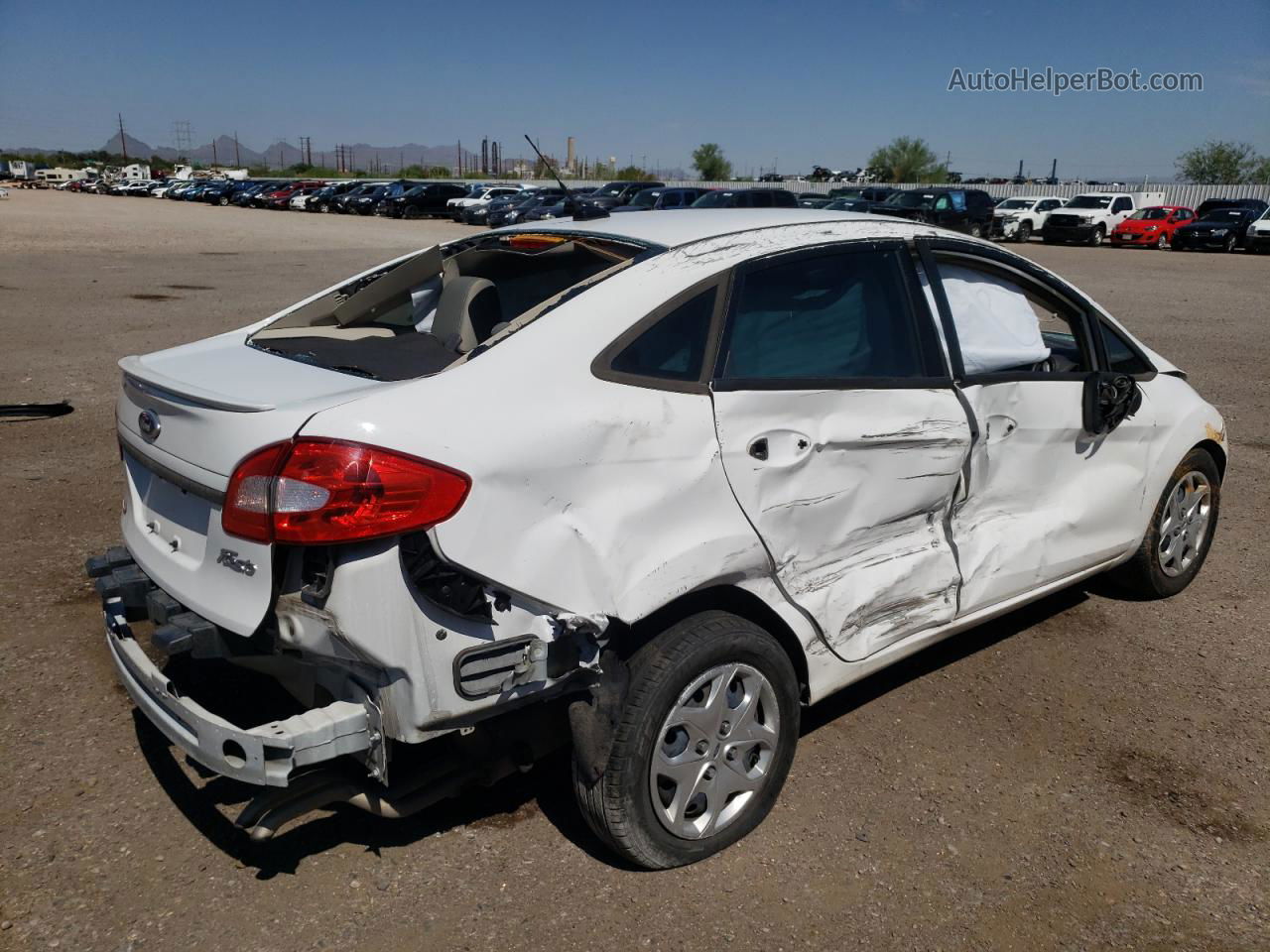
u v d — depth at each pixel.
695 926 2.64
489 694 2.45
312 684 2.61
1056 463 3.89
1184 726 3.70
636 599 2.58
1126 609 4.70
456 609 2.38
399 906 2.67
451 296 3.39
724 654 2.75
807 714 3.74
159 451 2.70
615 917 2.66
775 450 2.88
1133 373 4.39
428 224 39.38
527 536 2.44
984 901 2.78
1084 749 3.54
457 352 3.19
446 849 2.91
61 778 3.16
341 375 2.77
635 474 2.62
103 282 16.58
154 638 2.52
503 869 2.84
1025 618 4.60
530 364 2.57
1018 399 3.64
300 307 3.81
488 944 2.55
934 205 32.72
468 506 2.35
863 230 3.36
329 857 2.86
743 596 2.94
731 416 2.80
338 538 2.26
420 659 2.35
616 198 35.38
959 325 3.57
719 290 2.91
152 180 73.50
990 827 3.10
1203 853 3.00
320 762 2.58
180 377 2.79
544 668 2.50
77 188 86.44
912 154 61.09
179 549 2.69
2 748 3.30
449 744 2.94
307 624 2.36
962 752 3.50
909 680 4.02
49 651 3.94
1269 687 3.99
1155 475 4.39
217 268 19.59
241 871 2.79
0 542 5.00
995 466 3.60
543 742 2.89
